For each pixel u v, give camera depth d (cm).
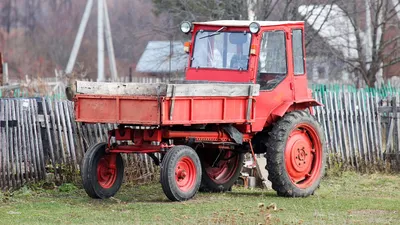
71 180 2614
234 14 4397
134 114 2167
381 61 5381
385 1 5419
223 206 2241
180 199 2292
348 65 5797
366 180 2945
